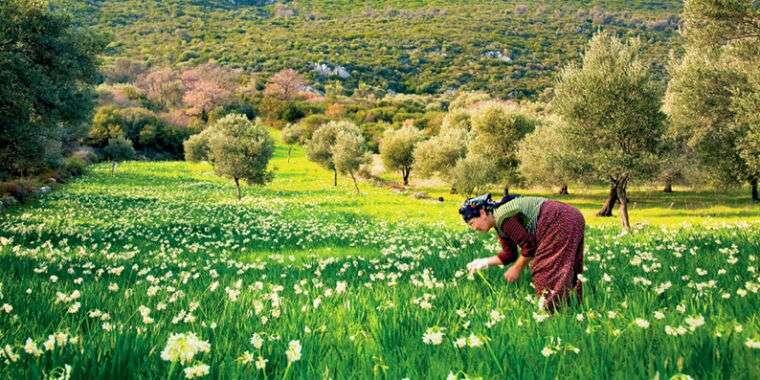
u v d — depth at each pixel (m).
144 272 8.65
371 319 5.01
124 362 3.37
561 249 5.54
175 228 19.36
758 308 4.79
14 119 21.47
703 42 27.12
